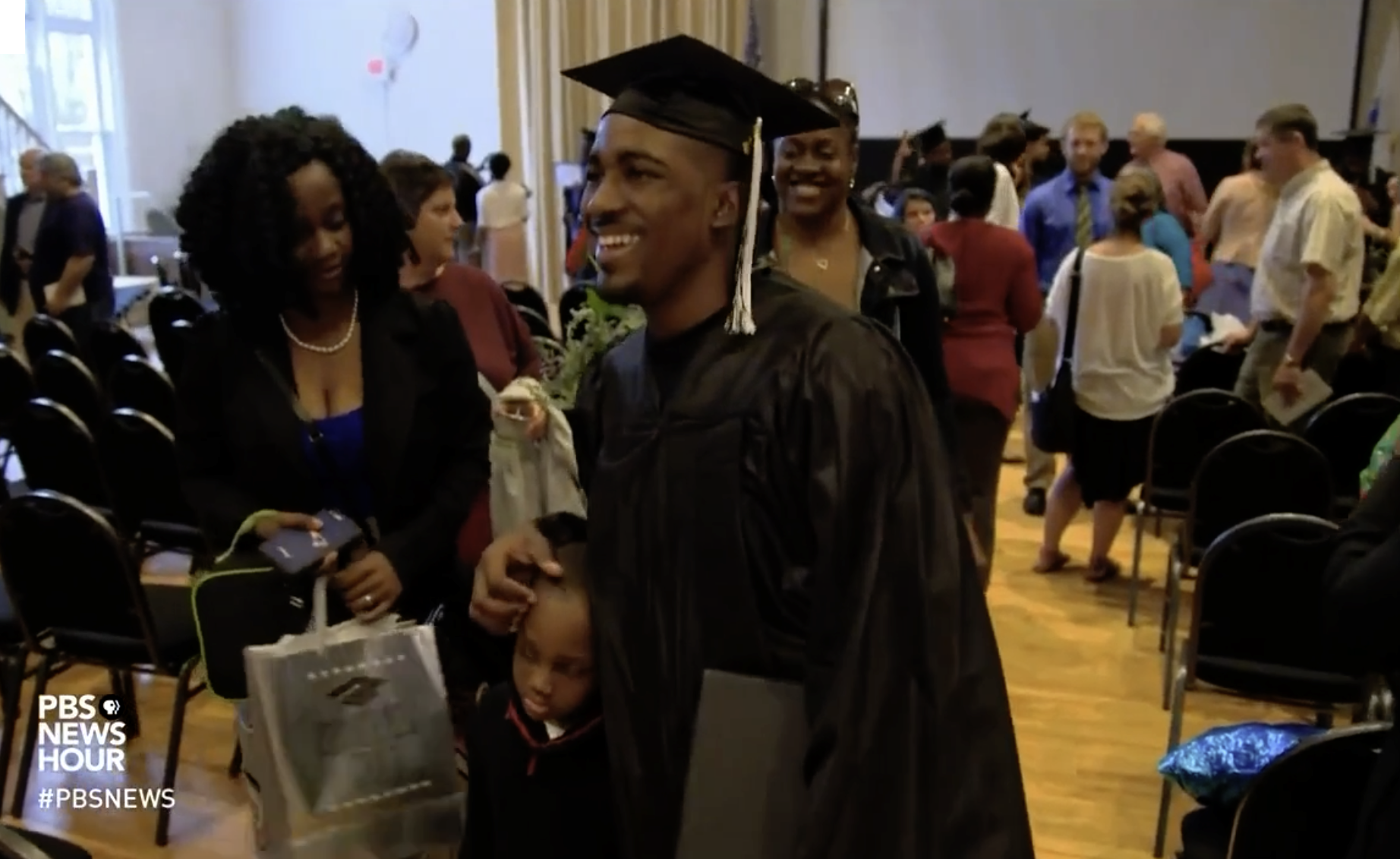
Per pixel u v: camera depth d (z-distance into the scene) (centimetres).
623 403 123
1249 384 428
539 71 953
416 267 259
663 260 112
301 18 1149
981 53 1020
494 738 148
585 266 495
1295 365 402
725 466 112
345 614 175
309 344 182
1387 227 690
